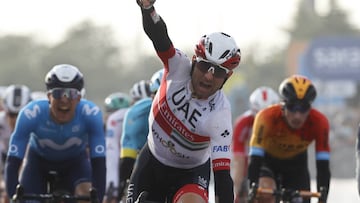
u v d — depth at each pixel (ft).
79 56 394.32
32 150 51.34
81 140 50.29
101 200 48.47
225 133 39.22
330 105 227.61
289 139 55.26
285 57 374.22
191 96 38.93
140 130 51.78
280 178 57.00
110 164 66.08
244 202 70.49
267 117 54.80
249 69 376.68
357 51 229.25
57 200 45.62
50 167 51.80
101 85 385.09
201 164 42.04
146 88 65.21
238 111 204.95
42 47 413.18
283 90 53.11
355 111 214.90
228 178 38.88
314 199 94.89
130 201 42.04
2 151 74.08
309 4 353.51
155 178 42.24
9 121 64.08
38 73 386.52
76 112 49.32
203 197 40.32
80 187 51.80
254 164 54.65
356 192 114.11
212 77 38.14
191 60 39.32
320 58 232.12
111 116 67.41
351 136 175.52
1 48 413.39
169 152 41.04
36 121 48.85
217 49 37.93
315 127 54.39
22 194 45.03
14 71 384.27
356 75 229.25
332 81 230.68
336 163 160.56
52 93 47.24
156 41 38.42
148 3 37.70
